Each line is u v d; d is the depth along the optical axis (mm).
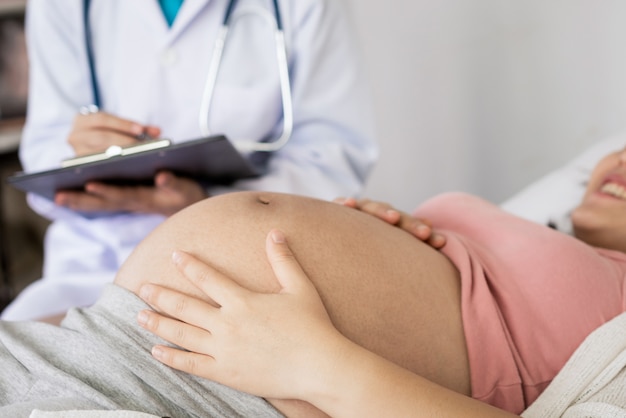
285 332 743
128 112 1601
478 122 2205
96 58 1646
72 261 1637
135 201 1358
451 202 1143
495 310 906
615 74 1967
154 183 1354
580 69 2018
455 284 943
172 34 1558
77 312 816
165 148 1160
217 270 830
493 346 894
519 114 2141
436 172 2322
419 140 2316
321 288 839
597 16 1954
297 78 1610
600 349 874
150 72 1574
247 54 1608
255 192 964
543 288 952
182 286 817
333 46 1624
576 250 989
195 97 1584
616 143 1475
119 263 1595
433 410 724
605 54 1968
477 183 2262
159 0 1602
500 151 2199
